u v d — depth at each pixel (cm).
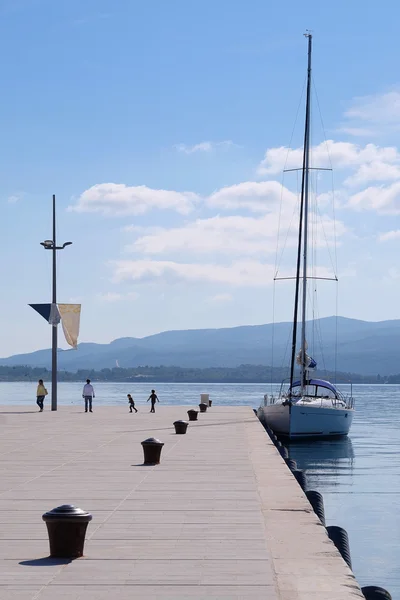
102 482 1956
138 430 3912
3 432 3769
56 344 5909
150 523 1403
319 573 1048
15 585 990
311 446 5147
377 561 1900
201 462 2425
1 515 1491
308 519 1435
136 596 942
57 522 1138
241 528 1352
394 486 3222
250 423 4497
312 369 6000
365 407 12975
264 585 990
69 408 6406
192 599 930
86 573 1048
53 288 5772
